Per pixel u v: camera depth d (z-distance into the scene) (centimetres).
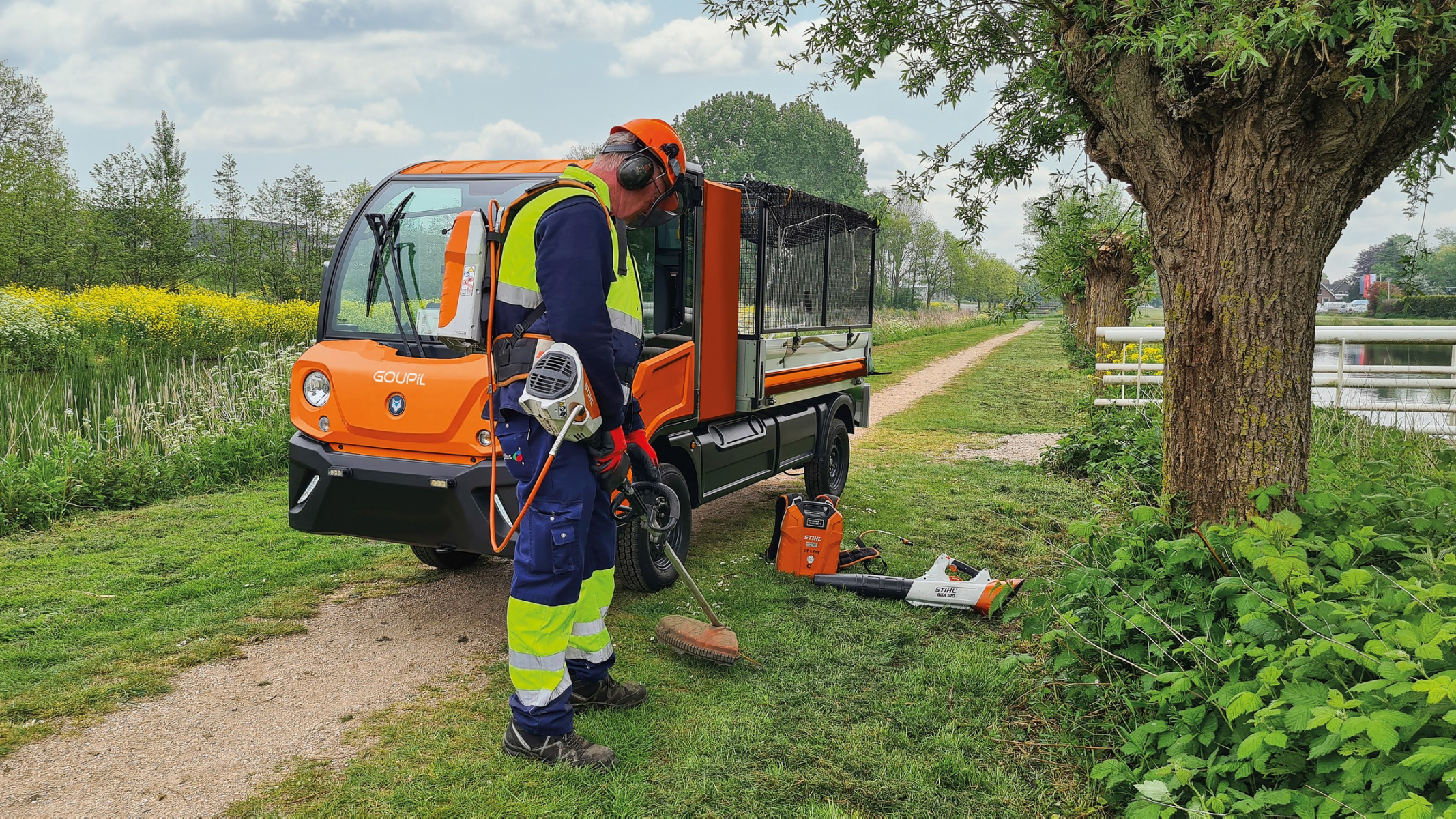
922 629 409
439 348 390
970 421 1202
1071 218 472
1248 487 326
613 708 321
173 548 530
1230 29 253
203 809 256
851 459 898
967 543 568
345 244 429
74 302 1622
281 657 374
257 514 614
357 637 398
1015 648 380
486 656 377
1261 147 305
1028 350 3036
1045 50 398
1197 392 336
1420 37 254
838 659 370
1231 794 220
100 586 457
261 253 3216
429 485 365
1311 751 203
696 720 313
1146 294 522
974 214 476
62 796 264
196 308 1625
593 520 307
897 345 3309
